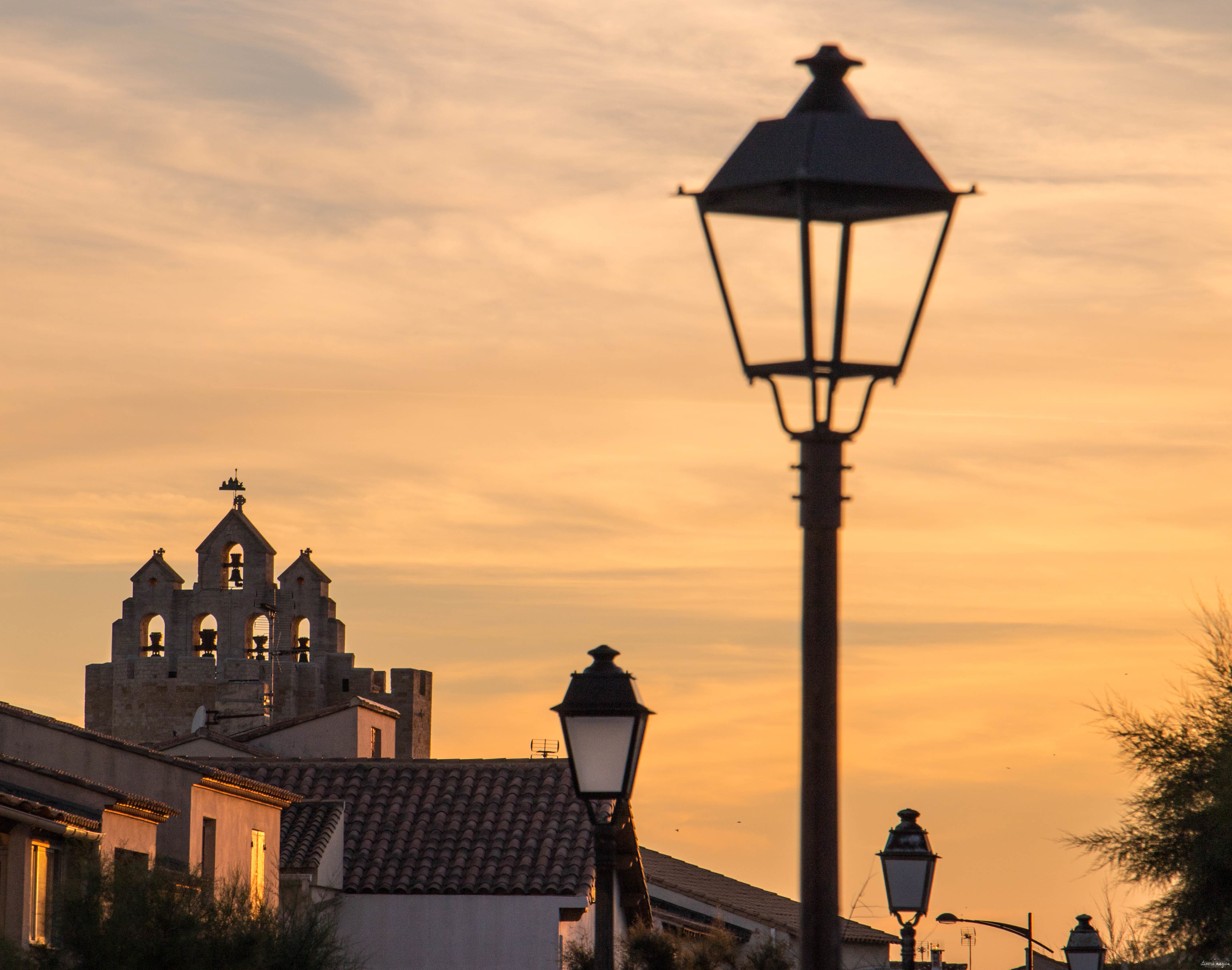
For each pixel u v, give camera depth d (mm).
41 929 91688
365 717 172375
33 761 111938
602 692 39906
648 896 131500
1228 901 59688
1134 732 62375
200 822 110250
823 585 22391
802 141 21688
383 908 124750
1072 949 78250
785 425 22609
